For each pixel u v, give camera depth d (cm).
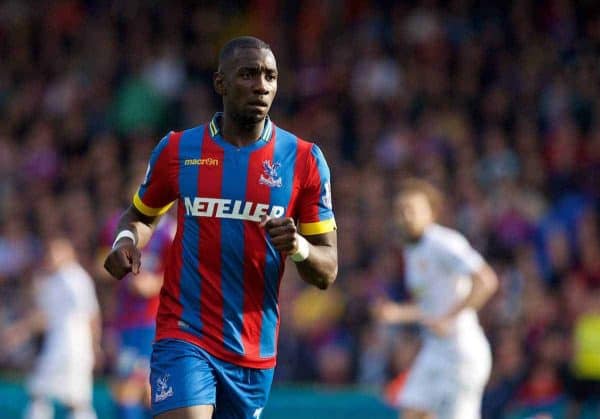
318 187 1831
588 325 3919
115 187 5325
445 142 5200
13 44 6262
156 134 5781
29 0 6391
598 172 5016
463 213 4756
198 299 1802
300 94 5759
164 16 6259
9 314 4862
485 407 3953
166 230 3291
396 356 4128
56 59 6184
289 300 4534
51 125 5819
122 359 3384
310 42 5994
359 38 5919
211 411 1770
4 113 5950
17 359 4691
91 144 5712
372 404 3719
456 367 2880
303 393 3775
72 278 3969
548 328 4075
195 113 5753
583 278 4509
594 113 5303
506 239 4647
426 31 5781
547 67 5559
